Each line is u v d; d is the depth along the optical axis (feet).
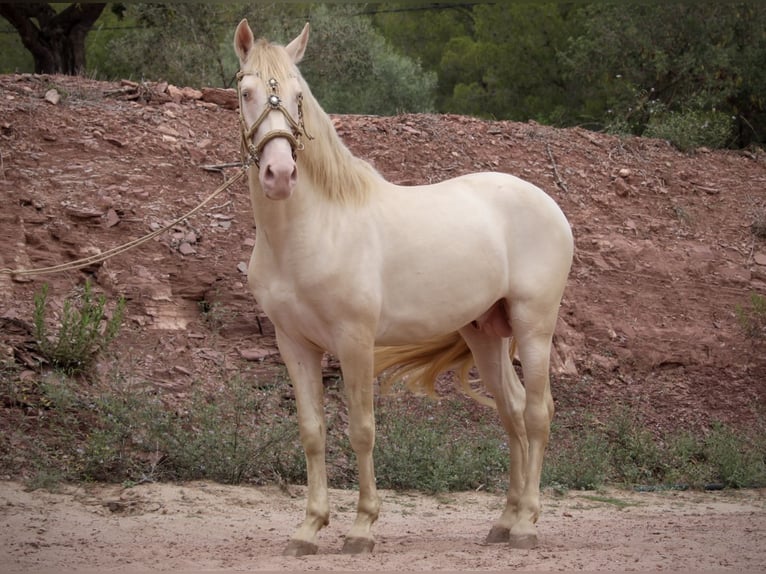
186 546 18.92
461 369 21.68
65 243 32.63
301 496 24.68
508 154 44.24
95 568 16.53
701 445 31.76
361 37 68.03
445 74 83.10
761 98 60.85
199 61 64.44
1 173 34.19
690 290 40.16
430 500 25.45
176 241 34.06
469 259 18.83
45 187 34.32
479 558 17.30
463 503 25.30
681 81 60.90
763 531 20.99
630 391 35.27
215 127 40.60
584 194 43.39
